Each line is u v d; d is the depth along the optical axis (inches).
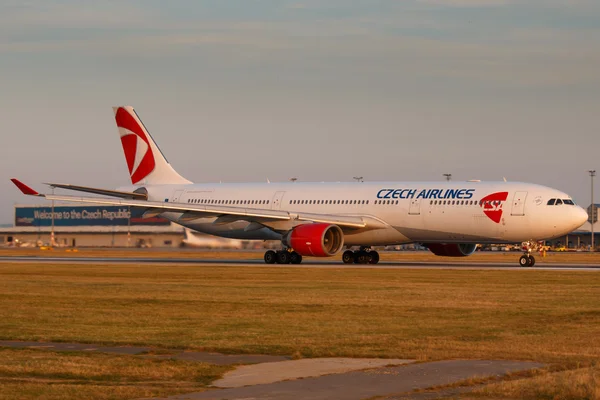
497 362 1668.3
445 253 5502.0
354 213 5211.6
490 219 4778.5
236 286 3444.9
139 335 2059.5
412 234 5064.0
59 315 2468.0
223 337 2016.5
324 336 2032.5
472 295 3026.6
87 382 1493.6
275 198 5585.6
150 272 4446.4
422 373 1555.1
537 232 4707.2
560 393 1332.4
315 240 4933.6
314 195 5438.0
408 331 2119.8
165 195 6058.1
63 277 4060.0
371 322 2297.0
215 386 1456.7
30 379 1515.7
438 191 4975.4
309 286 3440.0
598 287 3371.1
